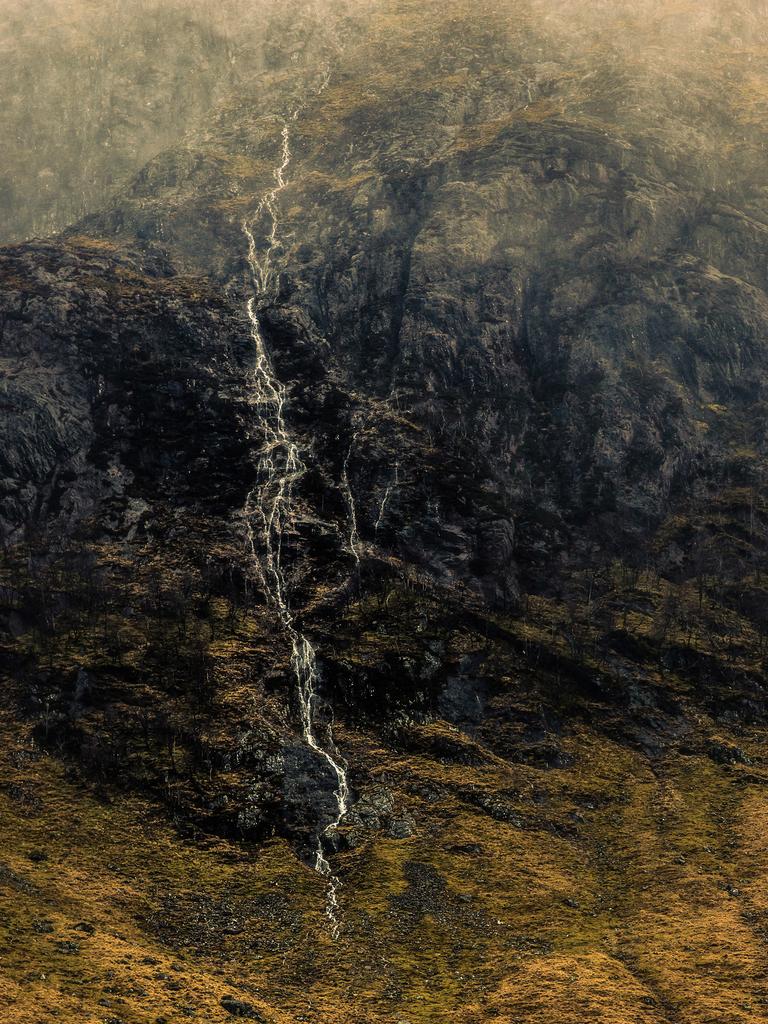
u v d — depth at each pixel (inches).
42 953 6860.2
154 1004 6505.9
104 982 6658.5
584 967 7372.1
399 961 7564.0
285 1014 6806.1
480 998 7116.1
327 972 7391.7
